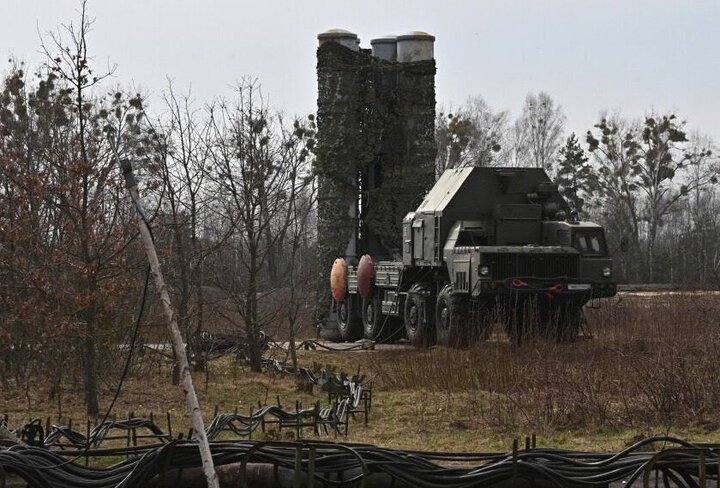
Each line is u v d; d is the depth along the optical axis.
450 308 56.22
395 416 30.78
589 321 62.47
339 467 16.08
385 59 74.62
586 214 155.12
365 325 67.88
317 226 73.81
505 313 55.34
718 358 32.00
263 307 55.84
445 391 35.84
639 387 30.34
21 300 30.94
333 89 72.44
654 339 46.47
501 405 31.23
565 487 16.28
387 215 73.31
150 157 46.75
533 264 54.62
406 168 73.81
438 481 16.19
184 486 16.25
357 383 33.75
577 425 28.22
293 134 47.66
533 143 159.75
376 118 73.31
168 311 13.82
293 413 27.25
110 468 16.81
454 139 116.62
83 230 29.38
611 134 150.50
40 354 33.06
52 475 16.45
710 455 16.55
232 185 44.94
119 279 30.27
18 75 45.00
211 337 45.72
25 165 33.22
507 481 16.34
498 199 59.56
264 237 54.69
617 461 16.66
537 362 36.75
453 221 59.12
